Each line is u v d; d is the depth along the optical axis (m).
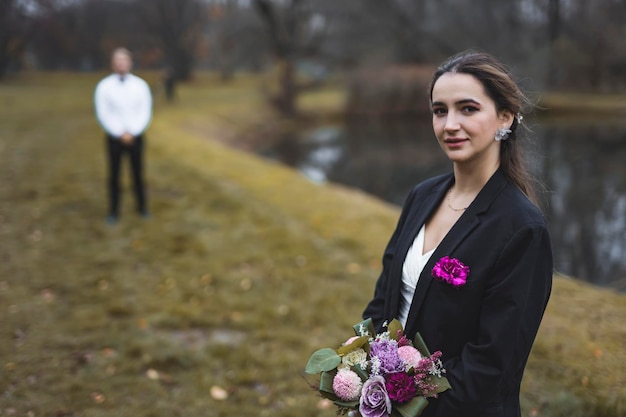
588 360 3.36
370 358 1.56
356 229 6.82
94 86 34.72
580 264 7.16
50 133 14.55
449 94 1.56
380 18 37.22
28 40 40.88
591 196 10.92
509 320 1.42
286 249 5.95
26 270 5.13
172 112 24.06
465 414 1.47
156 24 48.94
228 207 7.66
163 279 5.06
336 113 32.47
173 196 8.12
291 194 8.80
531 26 33.50
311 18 37.50
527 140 1.70
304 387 3.36
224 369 3.56
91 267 5.29
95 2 48.22
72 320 4.15
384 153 19.28
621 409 2.92
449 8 36.56
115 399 3.16
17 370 3.39
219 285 4.98
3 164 9.87
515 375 1.53
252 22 44.19
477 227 1.53
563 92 31.12
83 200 7.57
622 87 29.88
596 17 30.31
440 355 1.46
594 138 19.34
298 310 4.46
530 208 1.50
